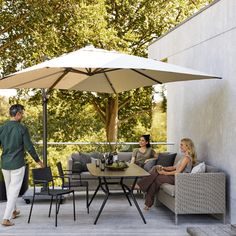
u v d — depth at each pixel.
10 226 6.16
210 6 7.27
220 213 6.34
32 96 16.12
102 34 12.23
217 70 6.97
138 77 7.55
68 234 5.74
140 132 20.08
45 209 7.29
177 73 6.16
